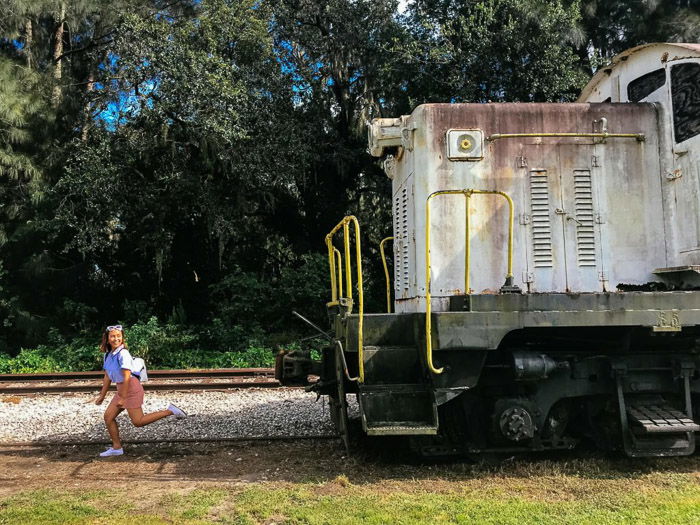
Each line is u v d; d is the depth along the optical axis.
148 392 8.36
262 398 7.81
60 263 15.72
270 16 15.45
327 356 5.53
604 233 5.30
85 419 6.87
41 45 16.45
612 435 4.94
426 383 4.72
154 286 16.81
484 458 4.86
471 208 5.27
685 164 5.05
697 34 15.23
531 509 3.83
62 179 13.48
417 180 5.36
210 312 16.11
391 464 4.98
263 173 14.03
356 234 4.73
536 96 14.72
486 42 14.16
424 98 15.36
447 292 5.18
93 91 15.01
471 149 5.30
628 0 16.17
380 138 5.80
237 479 4.64
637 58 5.75
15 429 6.52
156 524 3.65
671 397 4.99
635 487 4.28
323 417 6.64
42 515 3.79
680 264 5.09
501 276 5.23
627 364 4.86
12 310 14.05
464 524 3.59
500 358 4.93
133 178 14.43
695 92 4.98
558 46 14.38
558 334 5.00
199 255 16.98
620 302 4.58
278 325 15.09
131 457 5.39
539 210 5.30
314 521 3.65
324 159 16.14
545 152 5.38
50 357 12.88
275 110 14.66
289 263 17.78
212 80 12.86
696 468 4.78
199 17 14.65
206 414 6.96
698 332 4.94
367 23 15.91
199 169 14.83
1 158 13.30
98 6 15.52
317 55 16.02
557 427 4.95
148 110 13.31
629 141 5.40
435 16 15.68
